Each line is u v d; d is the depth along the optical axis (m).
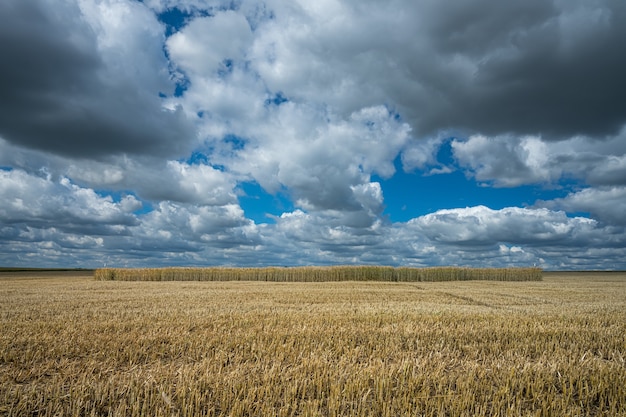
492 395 6.89
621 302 21.42
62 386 6.92
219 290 28.19
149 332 11.26
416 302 20.62
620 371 8.00
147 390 6.70
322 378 7.26
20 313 15.00
